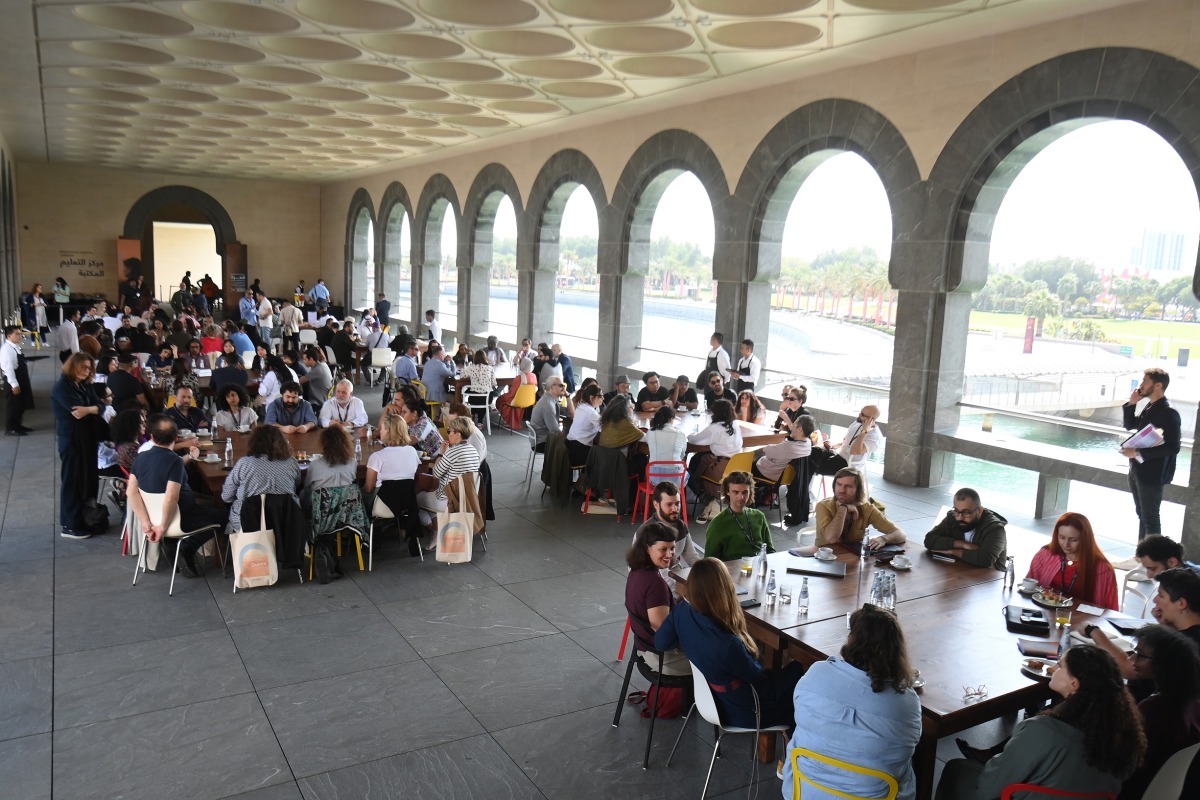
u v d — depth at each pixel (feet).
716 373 36.29
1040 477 28.94
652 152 46.24
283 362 36.83
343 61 36.24
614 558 24.36
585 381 32.68
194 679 16.39
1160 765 10.24
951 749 14.88
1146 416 22.94
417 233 77.77
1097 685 9.47
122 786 12.94
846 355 93.35
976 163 29.45
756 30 29.53
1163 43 23.79
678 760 14.16
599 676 17.06
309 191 102.47
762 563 16.33
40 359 64.23
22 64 38.37
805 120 36.27
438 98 44.75
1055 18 26.30
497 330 74.54
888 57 32.14
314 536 21.74
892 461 33.40
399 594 21.12
